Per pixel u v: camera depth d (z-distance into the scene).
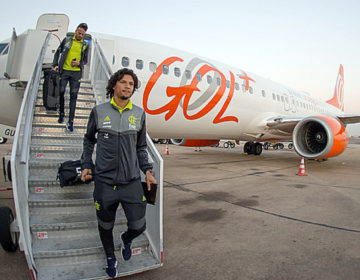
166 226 3.58
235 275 2.38
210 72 8.31
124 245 2.37
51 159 3.37
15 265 2.51
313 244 3.05
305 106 14.36
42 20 6.13
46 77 4.30
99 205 2.09
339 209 4.43
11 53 4.89
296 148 8.84
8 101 5.22
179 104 7.38
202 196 5.19
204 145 13.41
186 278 2.32
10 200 4.59
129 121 2.13
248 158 13.55
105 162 2.05
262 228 3.54
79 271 2.25
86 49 4.12
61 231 2.56
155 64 6.98
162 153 15.81
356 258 2.72
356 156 17.45
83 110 4.65
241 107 9.39
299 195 5.37
